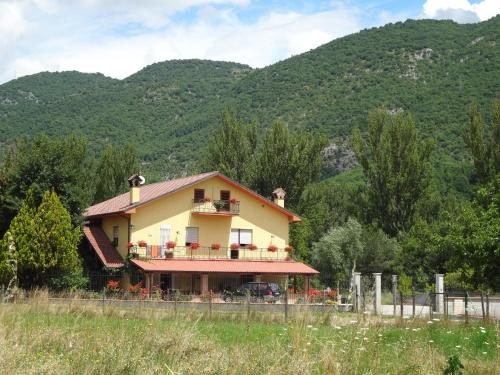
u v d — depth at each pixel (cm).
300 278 5981
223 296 4616
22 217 4391
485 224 3231
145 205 5284
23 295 2308
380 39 17600
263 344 1312
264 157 7150
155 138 14962
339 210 8075
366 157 7294
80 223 4828
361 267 6303
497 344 1636
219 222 5538
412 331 1775
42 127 14488
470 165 9450
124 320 1909
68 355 1150
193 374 1041
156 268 4894
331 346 1162
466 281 3384
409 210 7038
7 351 1092
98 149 13675
